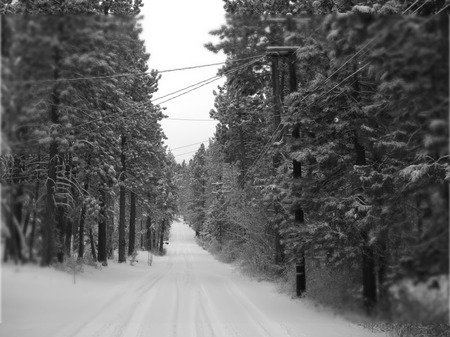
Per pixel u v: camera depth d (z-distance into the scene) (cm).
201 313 966
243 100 2427
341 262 746
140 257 3656
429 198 273
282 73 976
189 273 2191
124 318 721
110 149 1942
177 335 732
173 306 1030
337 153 1041
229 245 3312
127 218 4912
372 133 855
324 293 390
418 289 267
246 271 2052
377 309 308
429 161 738
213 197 4850
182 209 12862
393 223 339
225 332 771
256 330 773
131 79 939
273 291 1370
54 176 673
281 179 1320
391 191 817
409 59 263
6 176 966
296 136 1129
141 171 3100
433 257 262
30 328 362
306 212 1151
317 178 1130
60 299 274
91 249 1952
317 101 973
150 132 3086
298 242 1057
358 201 920
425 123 300
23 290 257
